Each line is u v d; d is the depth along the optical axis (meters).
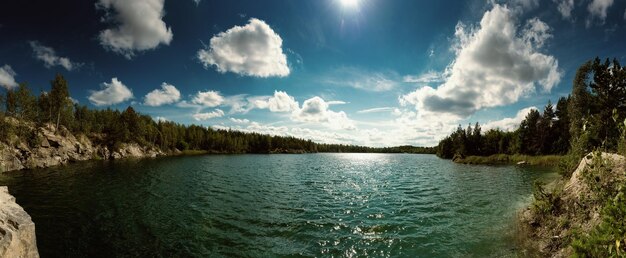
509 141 84.31
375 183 32.69
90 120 103.88
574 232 6.61
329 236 13.52
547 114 80.50
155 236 13.76
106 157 79.69
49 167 50.31
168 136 121.81
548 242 10.16
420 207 19.17
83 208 19.38
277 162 78.19
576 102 45.03
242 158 98.94
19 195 23.89
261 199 22.75
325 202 21.45
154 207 19.78
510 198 21.08
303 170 51.78
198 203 21.12
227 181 34.34
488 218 15.50
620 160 8.52
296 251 11.76
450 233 13.28
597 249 5.26
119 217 17.12
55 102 73.94
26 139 53.94
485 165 59.88
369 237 13.26
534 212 12.96
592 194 9.26
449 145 111.00
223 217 17.11
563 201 11.43
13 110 57.50
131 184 30.81
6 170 42.88
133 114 102.69
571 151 15.21
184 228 14.99
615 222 4.76
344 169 54.38
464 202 20.30
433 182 32.75
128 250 12.05
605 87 38.78
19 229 7.90
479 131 92.69
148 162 67.75
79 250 12.01
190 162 70.25
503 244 11.25
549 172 39.62
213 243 12.82
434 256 10.79
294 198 23.20
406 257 10.86
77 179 34.47
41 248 12.14
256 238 13.42
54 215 17.52
